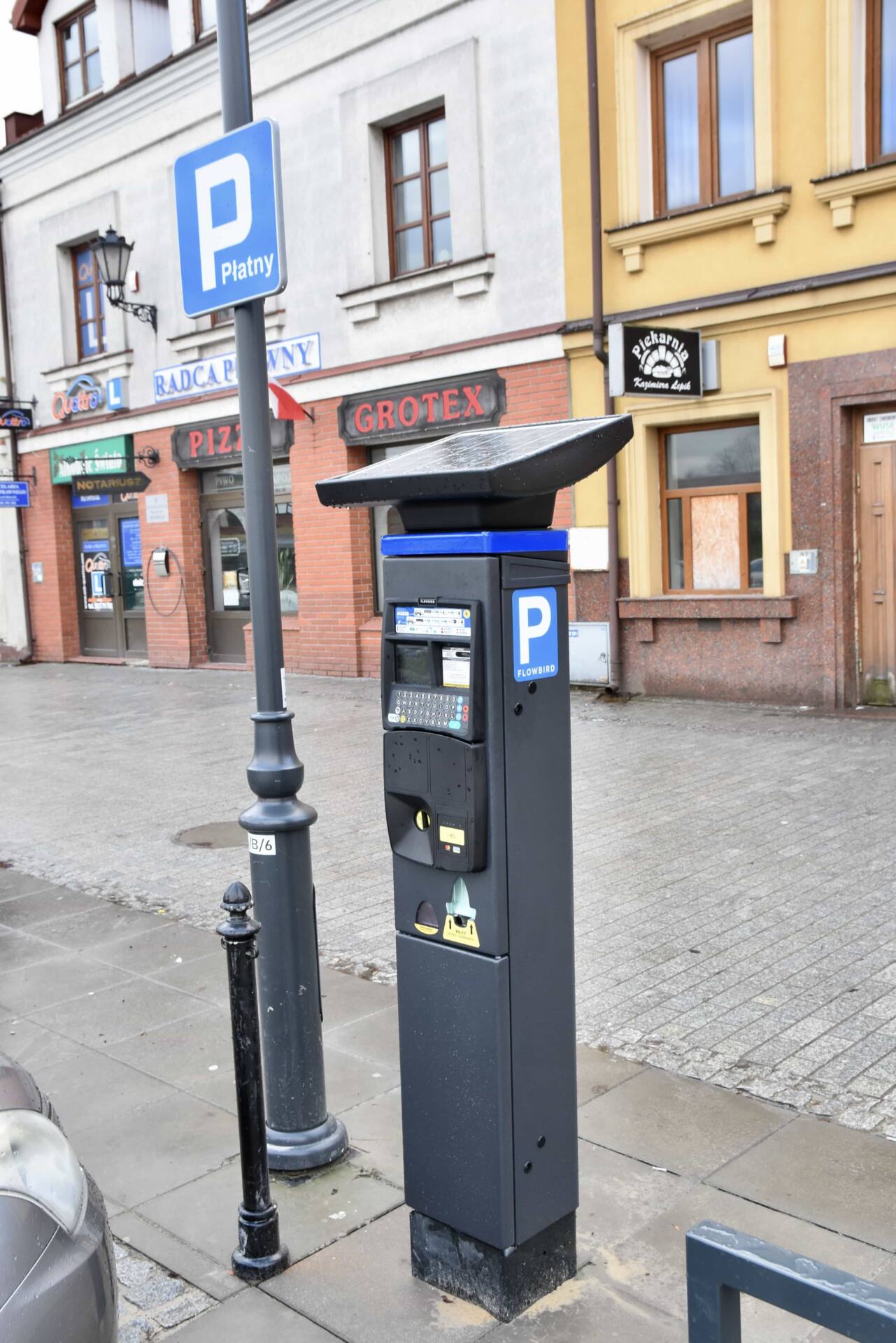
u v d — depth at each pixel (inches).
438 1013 109.5
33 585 763.4
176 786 360.8
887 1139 136.0
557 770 109.0
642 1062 159.0
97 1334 84.7
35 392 738.2
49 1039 177.6
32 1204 85.8
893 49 369.7
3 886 263.7
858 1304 60.1
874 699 398.0
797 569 399.9
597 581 450.6
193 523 647.1
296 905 135.3
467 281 481.4
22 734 472.7
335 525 554.6
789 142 387.9
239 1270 116.3
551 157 450.3
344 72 522.0
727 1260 65.6
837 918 208.8
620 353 381.4
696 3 403.2
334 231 537.6
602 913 218.8
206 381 606.5
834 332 383.6
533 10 448.1
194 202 135.2
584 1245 118.6
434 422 502.9
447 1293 113.0
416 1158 113.3
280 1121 138.1
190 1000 190.7
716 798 295.1
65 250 703.1
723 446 424.8
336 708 478.0
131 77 631.2
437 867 106.7
